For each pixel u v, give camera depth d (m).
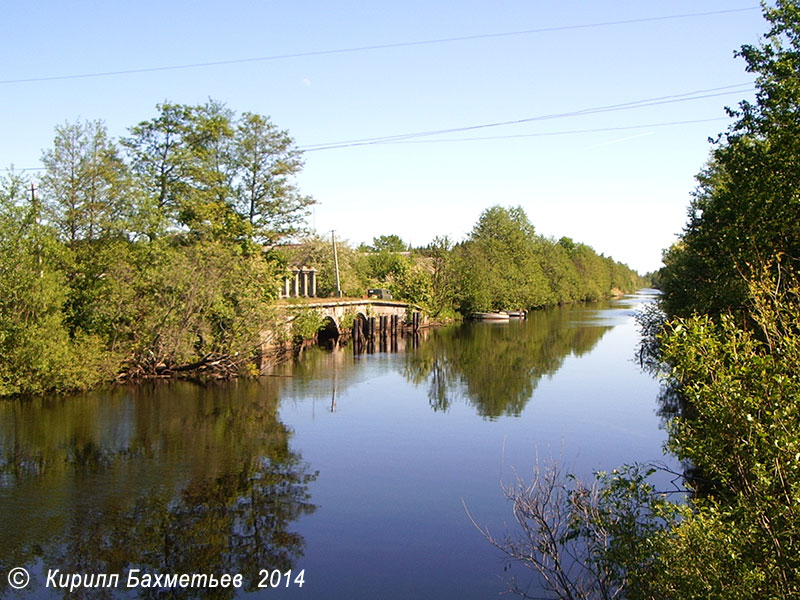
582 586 8.45
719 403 6.24
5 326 22.34
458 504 13.08
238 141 37.84
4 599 9.59
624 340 45.97
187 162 33.50
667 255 32.50
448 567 10.40
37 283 22.73
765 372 6.10
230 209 36.69
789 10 15.88
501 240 82.44
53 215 27.66
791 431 5.81
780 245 15.64
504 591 9.47
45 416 20.28
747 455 6.18
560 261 95.88
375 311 49.53
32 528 11.91
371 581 10.05
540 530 8.79
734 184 17.59
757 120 16.48
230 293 28.31
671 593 6.74
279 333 33.19
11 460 15.84
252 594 9.70
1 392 22.22
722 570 6.34
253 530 11.90
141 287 26.98
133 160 33.22
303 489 13.99
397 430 18.95
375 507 12.97
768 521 5.92
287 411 21.45
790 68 15.38
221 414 20.89
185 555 10.95
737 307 16.64
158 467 15.39
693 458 6.74
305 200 39.28
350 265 61.28
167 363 27.59
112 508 12.85
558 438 17.98
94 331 26.14
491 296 68.94
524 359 35.44
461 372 30.38
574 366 32.41
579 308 91.81
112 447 17.00
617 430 18.83
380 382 27.41
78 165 28.61
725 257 17.78
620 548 7.46
